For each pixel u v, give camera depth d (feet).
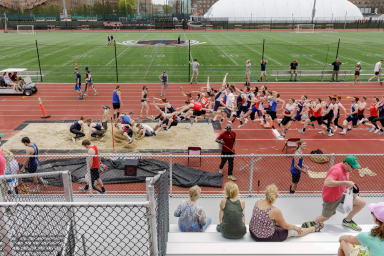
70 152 34.35
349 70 77.10
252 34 188.44
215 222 20.29
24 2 395.96
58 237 12.02
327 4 287.07
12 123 44.01
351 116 40.98
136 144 36.76
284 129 43.29
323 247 13.70
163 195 11.82
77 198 22.65
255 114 47.26
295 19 282.97
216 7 291.99
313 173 29.73
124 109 51.70
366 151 36.01
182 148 36.01
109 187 26.78
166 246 13.14
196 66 68.80
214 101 48.83
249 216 20.93
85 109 51.47
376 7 449.89
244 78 75.92
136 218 16.33
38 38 159.02
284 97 59.41
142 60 98.78
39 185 25.25
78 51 115.03
